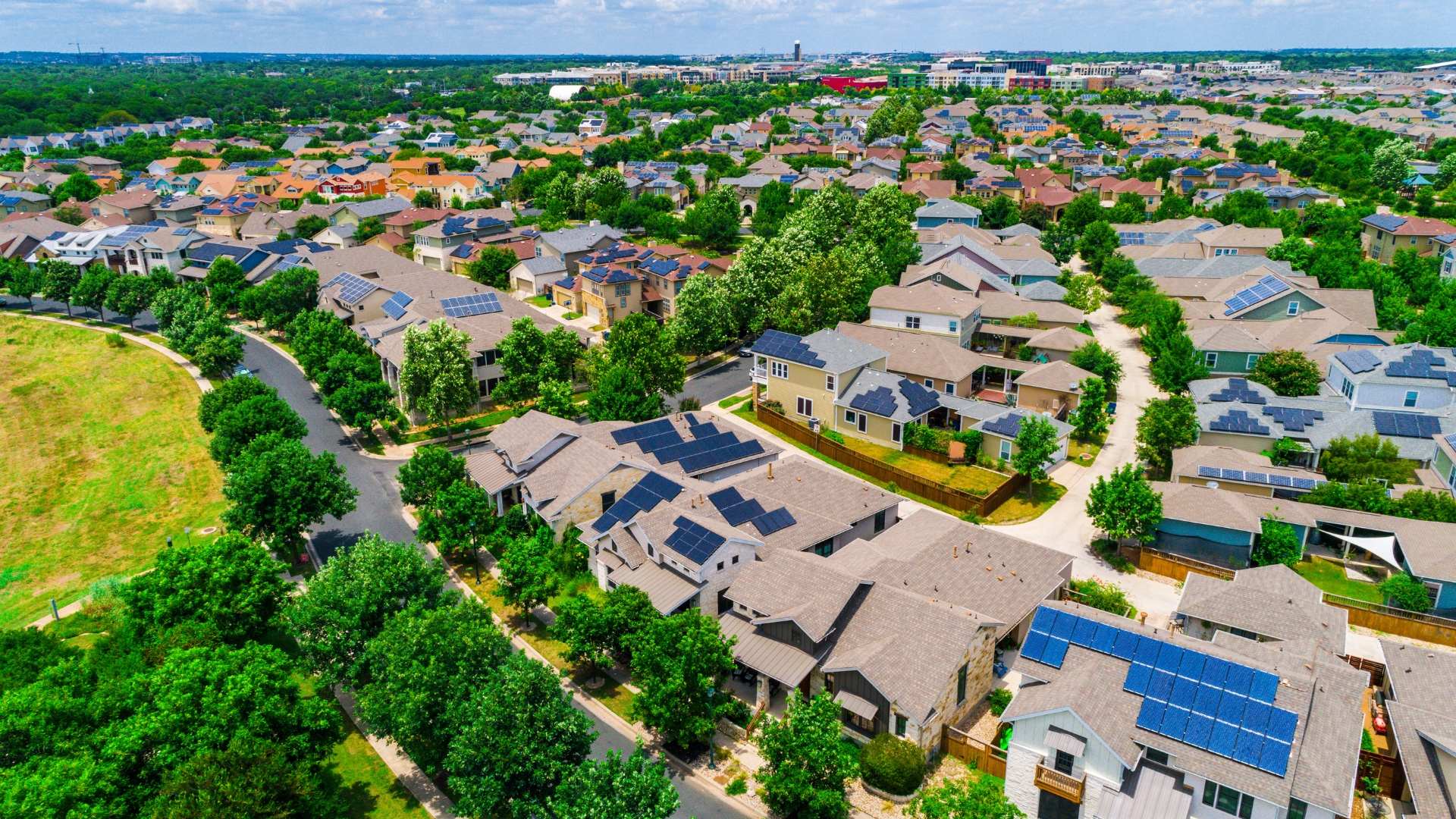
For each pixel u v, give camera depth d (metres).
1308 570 52.50
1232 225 114.88
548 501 56.78
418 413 80.88
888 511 57.41
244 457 59.16
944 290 88.88
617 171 171.88
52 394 89.69
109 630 49.03
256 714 34.88
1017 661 38.53
